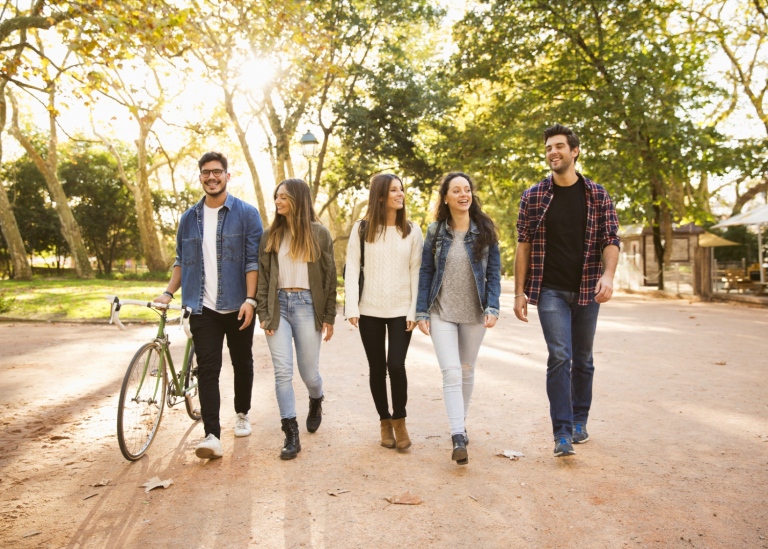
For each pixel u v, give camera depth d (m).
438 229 4.27
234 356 4.71
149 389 4.39
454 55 22.83
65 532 3.08
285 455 4.15
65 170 41.12
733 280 21.11
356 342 10.45
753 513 3.16
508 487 3.58
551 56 21.67
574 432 4.43
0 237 38.94
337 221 34.16
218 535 3.02
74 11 9.96
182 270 4.50
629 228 30.69
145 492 3.60
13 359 8.90
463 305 4.23
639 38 19.70
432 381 6.87
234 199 4.59
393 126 23.80
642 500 3.35
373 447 4.41
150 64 10.59
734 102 23.81
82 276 34.94
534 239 4.19
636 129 19.14
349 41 22.09
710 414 5.15
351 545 2.89
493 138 21.80
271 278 4.41
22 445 4.63
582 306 4.24
